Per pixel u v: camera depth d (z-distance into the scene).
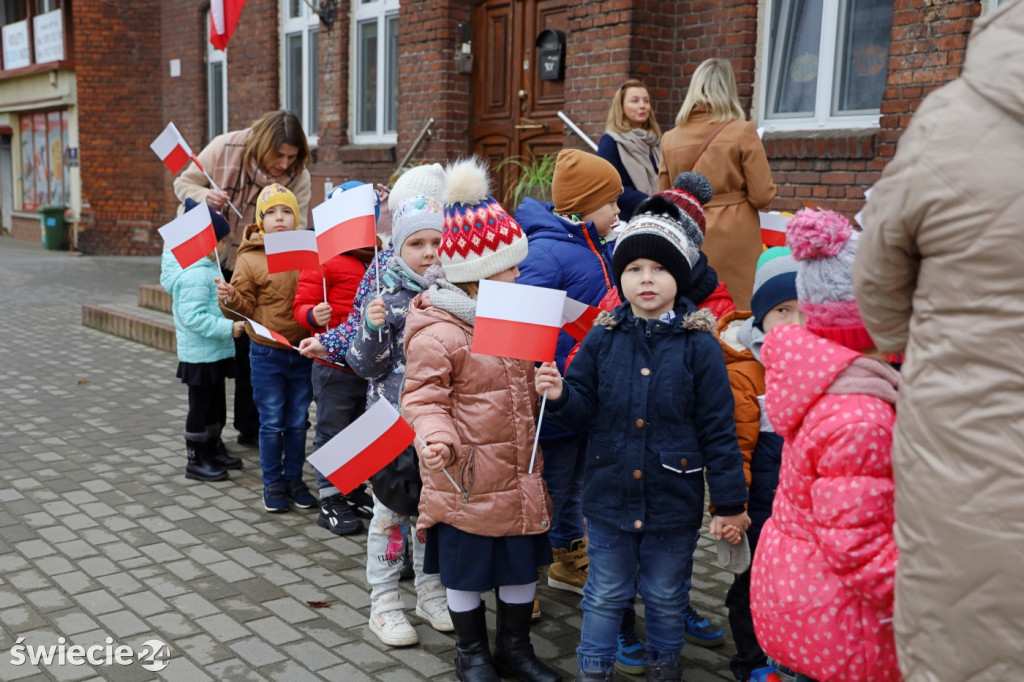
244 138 5.71
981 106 1.57
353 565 4.14
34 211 22.08
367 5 10.75
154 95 17.78
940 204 1.58
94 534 4.44
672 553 2.83
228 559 4.17
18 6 21.28
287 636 3.46
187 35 14.71
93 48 17.42
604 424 2.84
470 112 9.59
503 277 3.02
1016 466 1.52
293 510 4.86
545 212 3.64
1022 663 1.54
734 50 6.90
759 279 2.80
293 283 4.77
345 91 11.06
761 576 2.24
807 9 6.63
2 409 6.85
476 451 2.94
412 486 3.23
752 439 2.91
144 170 17.95
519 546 2.99
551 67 8.41
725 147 4.86
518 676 3.12
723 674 3.19
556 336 2.72
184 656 3.29
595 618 2.86
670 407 2.76
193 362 5.14
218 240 5.16
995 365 1.54
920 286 1.67
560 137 8.59
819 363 2.08
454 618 3.06
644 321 2.84
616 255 2.83
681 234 2.80
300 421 4.87
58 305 12.11
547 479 3.54
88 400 7.16
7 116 22.34
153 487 5.17
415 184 3.67
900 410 1.70
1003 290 1.53
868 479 1.99
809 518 2.13
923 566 1.64
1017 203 1.51
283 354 4.74
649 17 7.29
